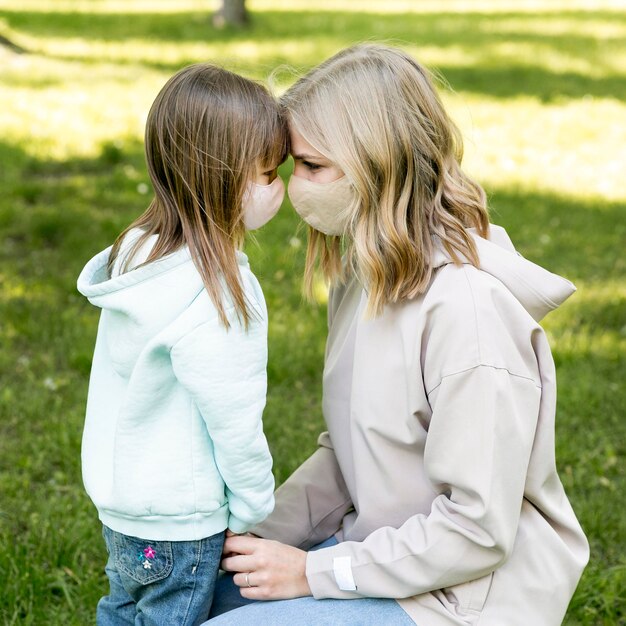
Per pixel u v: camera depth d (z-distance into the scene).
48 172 6.90
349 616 1.81
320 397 3.96
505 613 1.80
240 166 1.80
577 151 8.36
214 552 1.89
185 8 17.97
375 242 1.81
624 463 3.54
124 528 1.87
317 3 20.36
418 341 1.79
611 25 17.53
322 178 1.87
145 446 1.80
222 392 1.74
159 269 1.77
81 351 4.14
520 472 1.75
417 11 19.38
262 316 1.82
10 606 2.58
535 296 1.82
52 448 3.42
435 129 1.85
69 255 5.23
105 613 2.09
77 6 17.42
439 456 1.76
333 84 1.83
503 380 1.73
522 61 12.81
